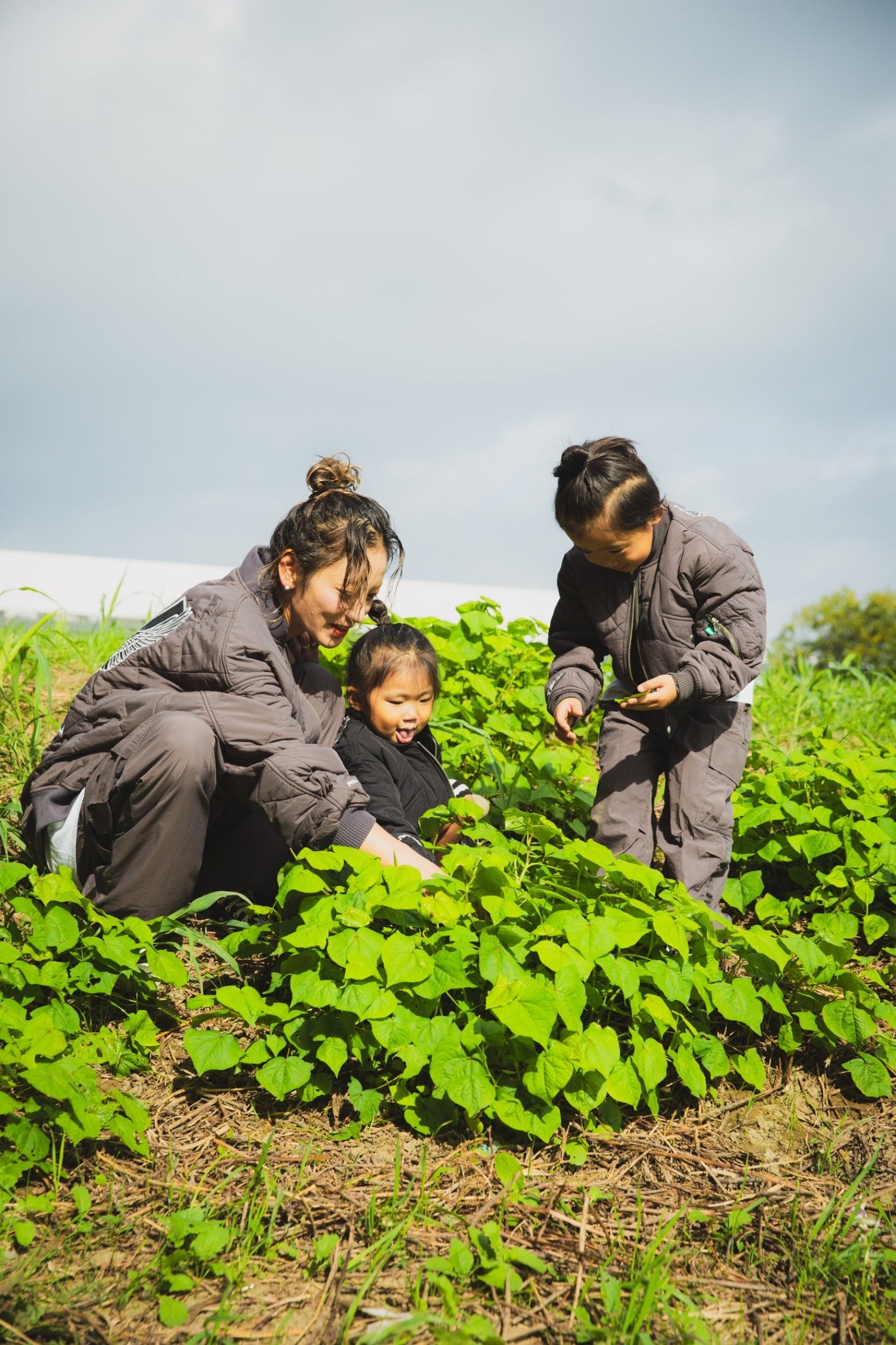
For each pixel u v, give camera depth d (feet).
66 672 16.92
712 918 7.89
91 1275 5.48
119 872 8.03
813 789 11.72
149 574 24.70
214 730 8.00
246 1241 5.65
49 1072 6.07
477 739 13.05
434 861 9.30
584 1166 6.76
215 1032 6.73
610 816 10.24
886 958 10.09
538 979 6.89
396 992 6.87
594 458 9.05
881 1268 5.93
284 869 7.84
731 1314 5.54
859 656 77.10
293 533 8.44
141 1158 6.46
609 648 10.27
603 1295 5.54
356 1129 6.76
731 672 9.26
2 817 10.03
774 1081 7.96
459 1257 5.68
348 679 10.34
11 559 24.03
